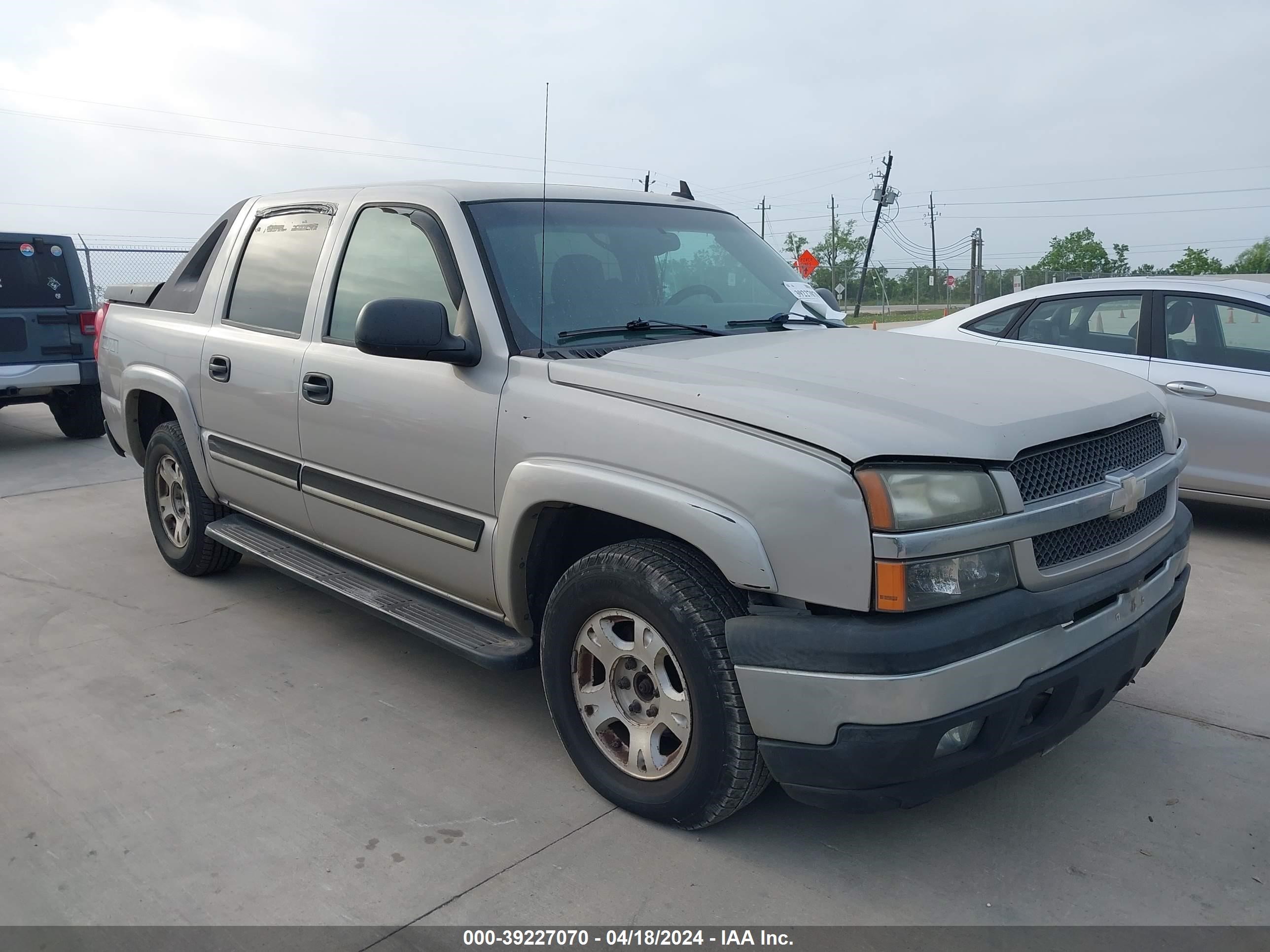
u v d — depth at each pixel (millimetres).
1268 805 3004
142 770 3238
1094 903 2543
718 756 2598
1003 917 2488
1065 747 3371
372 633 4449
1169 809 2982
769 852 2760
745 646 2459
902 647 2273
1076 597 2529
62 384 9141
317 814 2973
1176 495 3164
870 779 2365
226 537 4508
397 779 3176
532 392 3002
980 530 2344
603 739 2977
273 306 4211
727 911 2510
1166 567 2965
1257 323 5734
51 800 3066
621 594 2752
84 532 6152
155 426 5355
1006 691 2396
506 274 3299
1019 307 6730
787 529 2391
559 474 2867
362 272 3752
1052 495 2539
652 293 3574
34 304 9109
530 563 3127
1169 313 6043
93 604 4816
